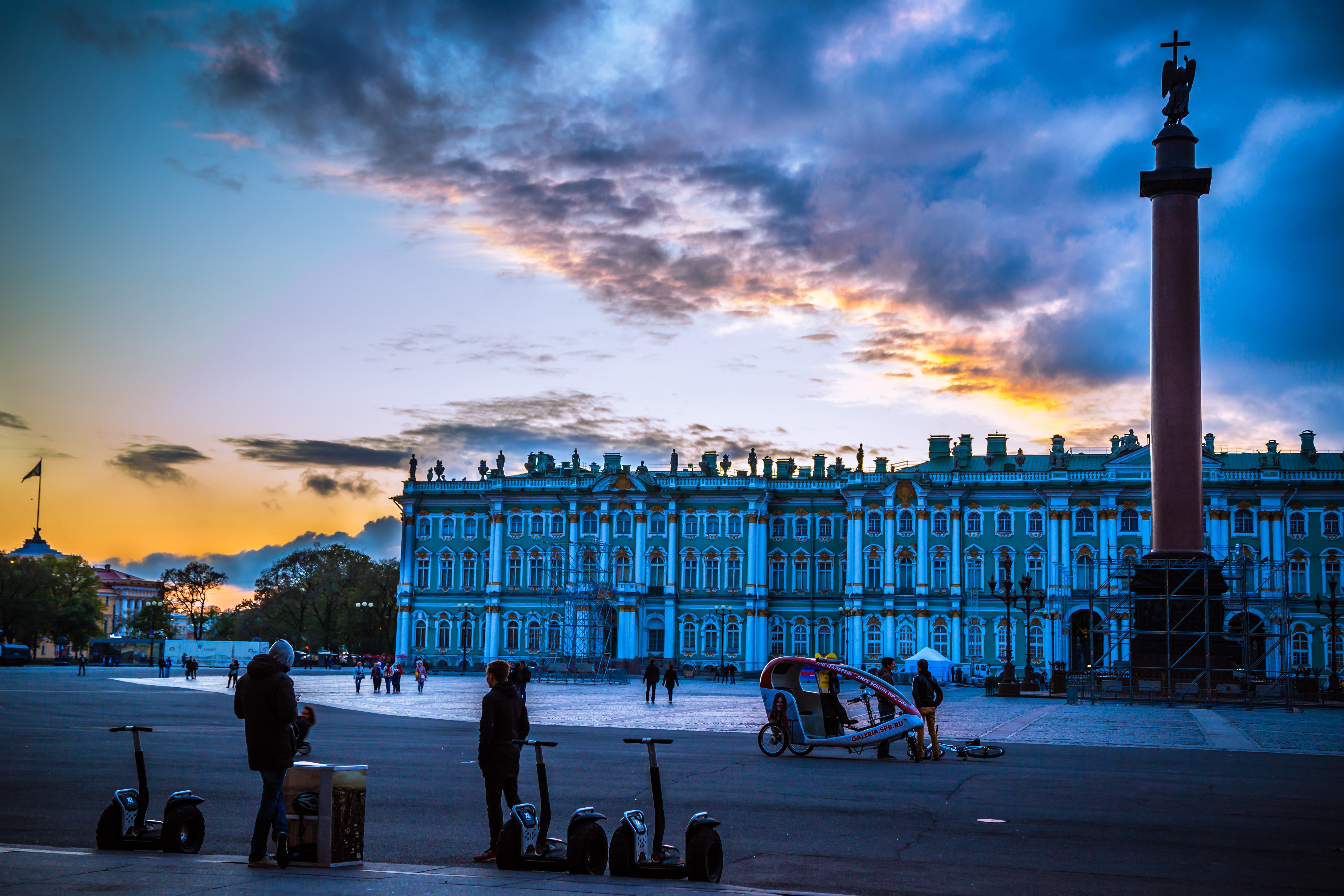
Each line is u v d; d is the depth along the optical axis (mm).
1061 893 15859
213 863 15836
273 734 15812
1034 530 129000
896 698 35000
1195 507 73062
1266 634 111000
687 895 14195
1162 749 40188
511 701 17594
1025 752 38281
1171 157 73375
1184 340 72812
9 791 24797
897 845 19422
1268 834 21297
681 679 125938
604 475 141625
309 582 191875
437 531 148000
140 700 65938
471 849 18547
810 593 137250
